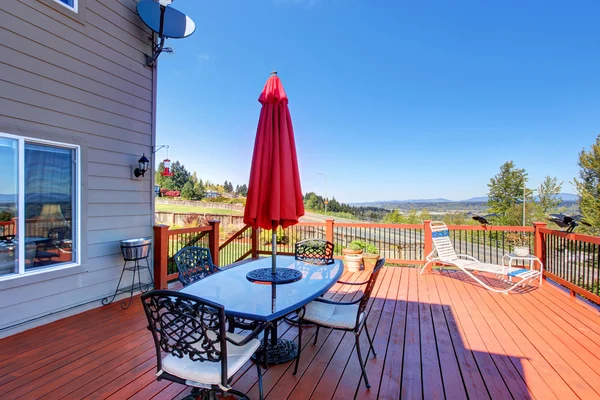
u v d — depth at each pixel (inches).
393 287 186.1
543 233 198.7
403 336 116.6
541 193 865.5
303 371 91.7
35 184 125.7
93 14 145.6
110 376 87.7
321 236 305.7
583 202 751.7
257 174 98.3
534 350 105.0
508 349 105.8
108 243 154.9
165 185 947.3
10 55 116.0
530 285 188.4
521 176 914.7
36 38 123.6
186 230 188.4
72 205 139.2
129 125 165.9
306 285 95.5
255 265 125.5
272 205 94.3
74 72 138.0
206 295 85.0
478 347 107.3
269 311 72.4
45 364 94.2
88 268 144.7
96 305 148.3
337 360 98.4
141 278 172.4
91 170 146.1
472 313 141.3
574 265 163.5
